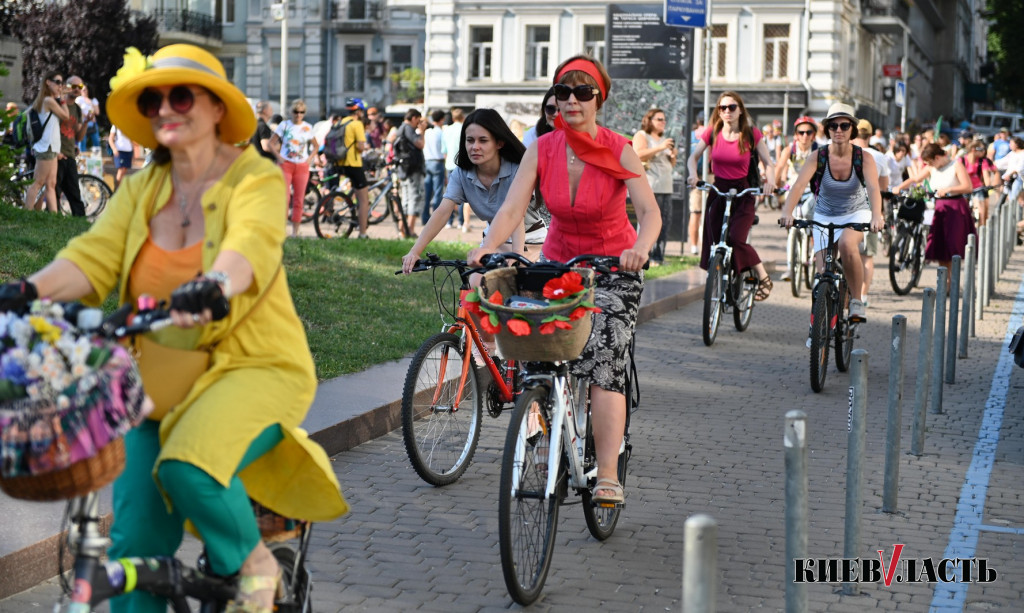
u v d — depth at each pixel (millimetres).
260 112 18344
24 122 15766
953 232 15188
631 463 7105
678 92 18531
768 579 5191
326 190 22281
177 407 3186
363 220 19312
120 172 22922
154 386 3209
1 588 4508
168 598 3195
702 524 2846
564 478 5078
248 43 54344
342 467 6770
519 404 4730
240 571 3223
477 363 6891
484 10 45500
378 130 27672
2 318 2781
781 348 11406
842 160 9898
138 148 26109
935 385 8734
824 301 9336
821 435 7949
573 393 5293
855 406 5125
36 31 43000
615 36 18656
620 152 5367
